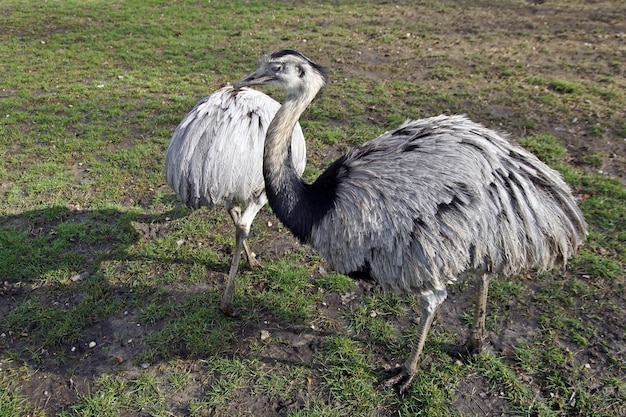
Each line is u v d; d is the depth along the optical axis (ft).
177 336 14.30
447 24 38.88
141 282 16.21
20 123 25.63
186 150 13.34
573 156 21.21
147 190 20.58
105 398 12.66
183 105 26.96
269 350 13.87
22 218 19.07
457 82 28.43
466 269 11.21
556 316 14.33
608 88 26.61
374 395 12.53
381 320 14.62
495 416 11.97
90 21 42.42
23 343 14.32
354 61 32.24
